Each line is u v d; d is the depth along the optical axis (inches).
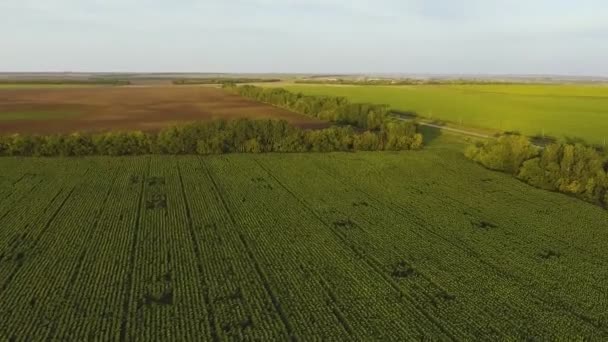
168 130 2394.2
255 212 1496.1
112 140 2260.1
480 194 1779.0
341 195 1720.0
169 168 2034.9
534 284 1064.8
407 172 2094.0
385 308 942.4
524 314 936.3
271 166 2135.8
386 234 1341.0
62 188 1685.5
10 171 1887.3
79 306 913.5
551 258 1207.6
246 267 1101.1
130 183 1781.5
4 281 999.0
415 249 1241.4
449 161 2316.7
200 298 956.6
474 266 1148.5
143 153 2313.0
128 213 1445.6
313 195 1707.7
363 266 1128.8
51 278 1019.9
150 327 855.1
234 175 1956.2
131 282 1014.4
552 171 1868.8
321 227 1380.4
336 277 1067.9
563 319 922.1
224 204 1571.1
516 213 1560.0
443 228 1403.8
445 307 954.1
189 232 1304.1
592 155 1843.0
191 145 2368.4
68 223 1344.7
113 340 813.9
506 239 1328.7
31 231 1279.5
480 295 1007.6
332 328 868.6
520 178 2009.1
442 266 1143.0
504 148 2138.3
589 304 980.6
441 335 856.9
